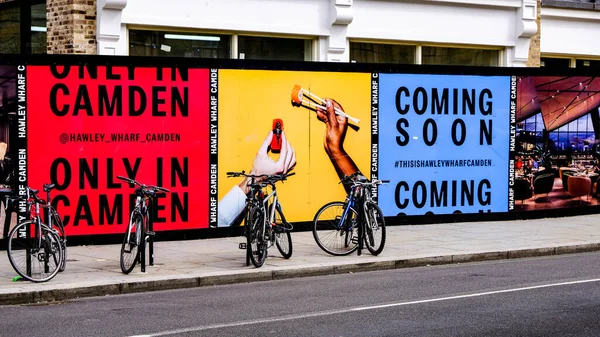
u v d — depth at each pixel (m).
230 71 15.52
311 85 16.31
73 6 16.25
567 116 19.02
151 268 12.49
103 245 14.62
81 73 14.38
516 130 18.47
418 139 17.42
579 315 9.48
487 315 9.51
